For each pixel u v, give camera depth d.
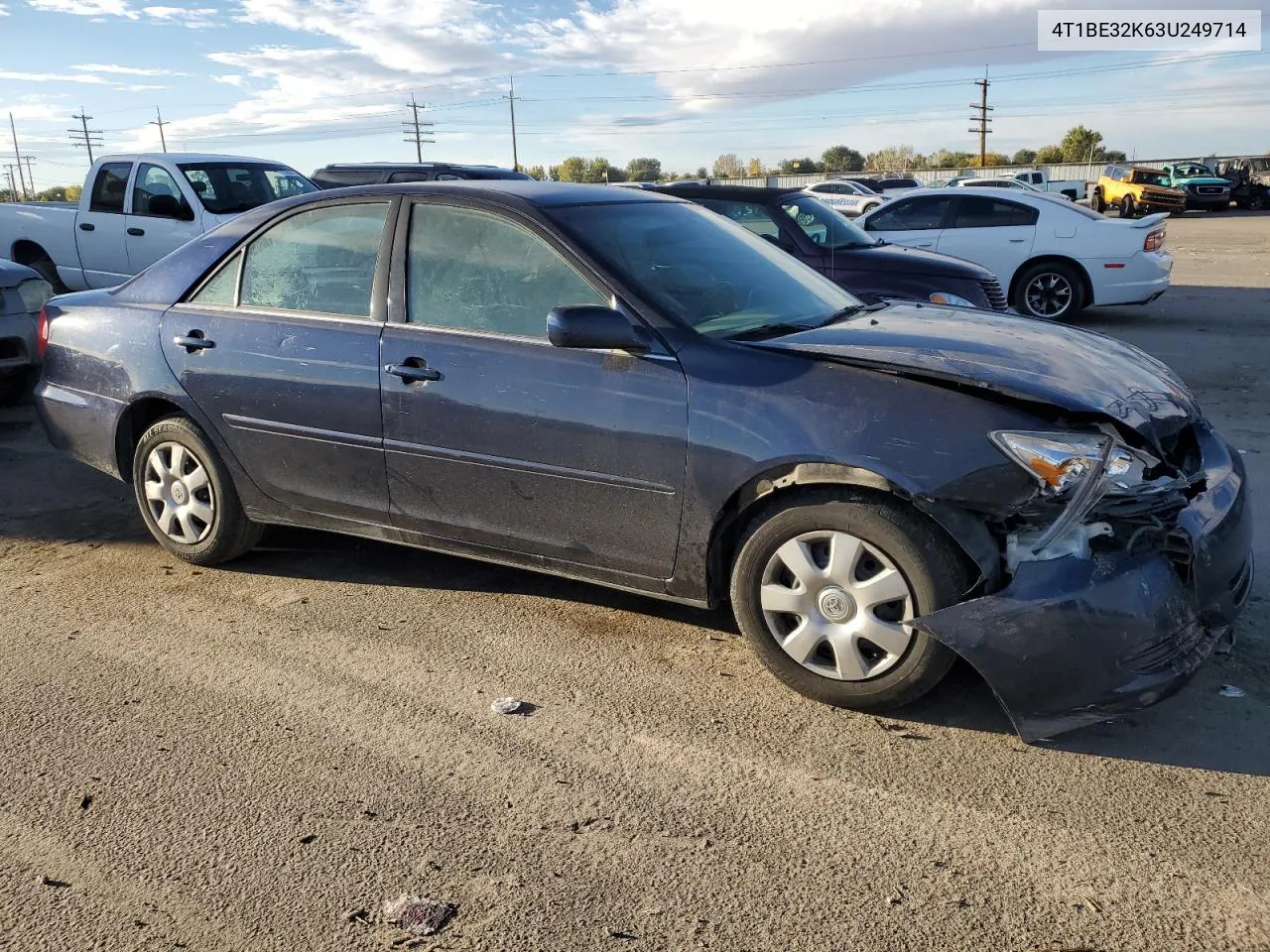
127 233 10.93
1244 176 39.25
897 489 3.03
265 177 11.38
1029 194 11.68
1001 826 2.72
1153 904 2.41
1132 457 3.08
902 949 2.29
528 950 2.31
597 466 3.51
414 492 3.96
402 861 2.63
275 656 3.79
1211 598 3.15
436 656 3.77
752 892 2.49
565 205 3.87
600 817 2.79
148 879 2.58
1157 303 13.13
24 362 7.27
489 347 3.70
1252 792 2.84
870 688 3.23
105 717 3.38
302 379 4.10
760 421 3.22
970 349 3.40
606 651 3.79
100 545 5.02
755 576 3.36
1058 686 2.93
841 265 8.64
